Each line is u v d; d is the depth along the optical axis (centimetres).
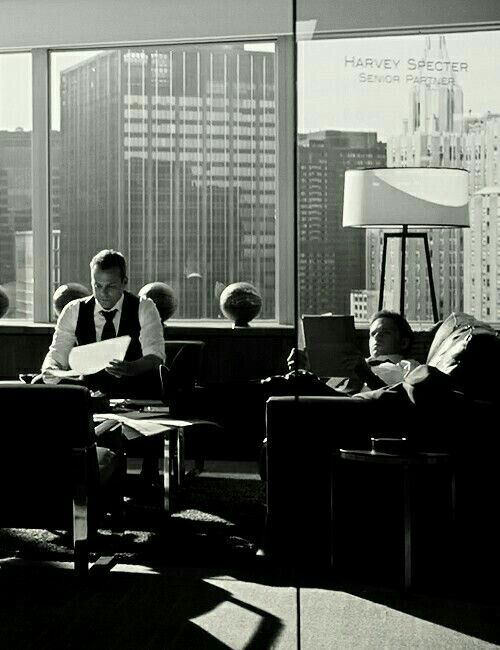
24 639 281
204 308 732
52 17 718
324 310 698
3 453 343
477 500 340
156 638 282
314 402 349
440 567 343
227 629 289
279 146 708
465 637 284
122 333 505
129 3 708
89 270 743
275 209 720
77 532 340
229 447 543
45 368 504
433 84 675
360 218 615
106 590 329
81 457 337
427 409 341
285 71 704
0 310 732
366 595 326
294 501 354
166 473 425
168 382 504
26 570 353
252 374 670
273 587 333
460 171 611
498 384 347
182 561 364
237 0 695
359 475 346
